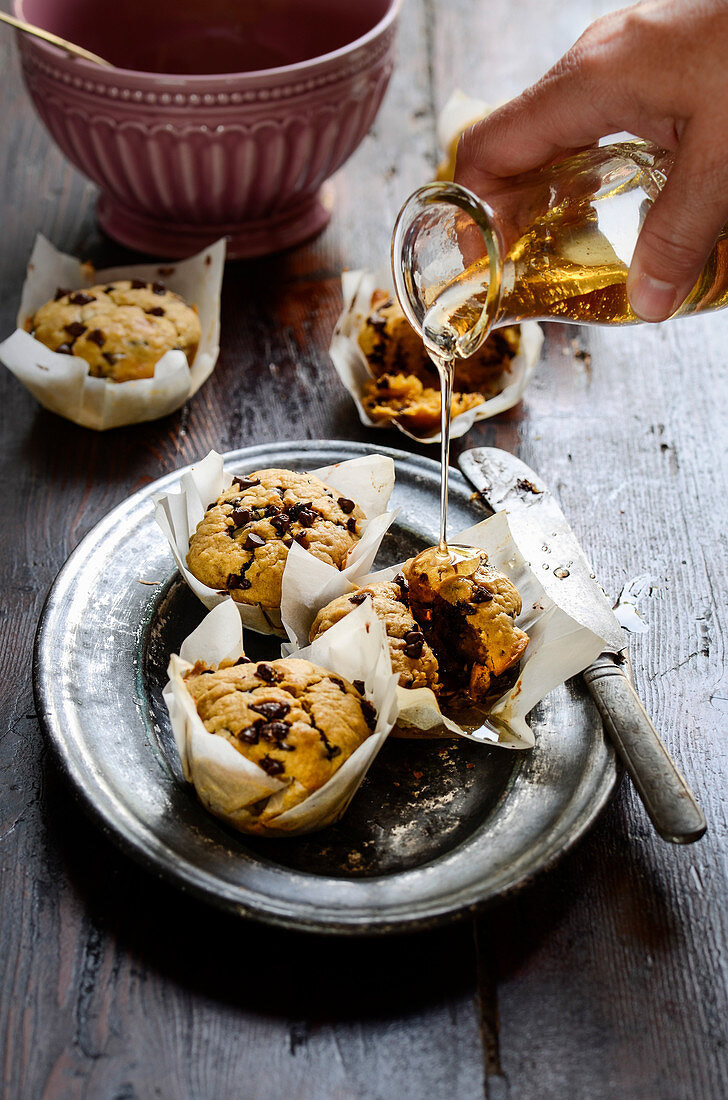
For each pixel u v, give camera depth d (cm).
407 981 48
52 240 80
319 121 72
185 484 60
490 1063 46
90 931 49
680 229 51
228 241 79
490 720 56
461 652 57
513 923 50
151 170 73
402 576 58
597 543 64
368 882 49
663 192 51
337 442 66
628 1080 46
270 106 70
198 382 71
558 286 56
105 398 67
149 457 68
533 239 55
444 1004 48
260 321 75
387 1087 46
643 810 53
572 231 55
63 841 52
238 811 50
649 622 60
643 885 51
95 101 70
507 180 59
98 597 58
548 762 53
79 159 75
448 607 57
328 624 56
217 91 69
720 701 57
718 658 58
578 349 75
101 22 78
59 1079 46
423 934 49
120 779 52
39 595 61
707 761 54
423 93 92
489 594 57
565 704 55
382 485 62
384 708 52
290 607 58
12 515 64
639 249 52
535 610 58
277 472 62
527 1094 46
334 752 51
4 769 54
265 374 72
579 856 51
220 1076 46
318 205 82
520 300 56
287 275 79
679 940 49
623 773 53
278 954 49
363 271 72
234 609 55
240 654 55
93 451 68
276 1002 48
